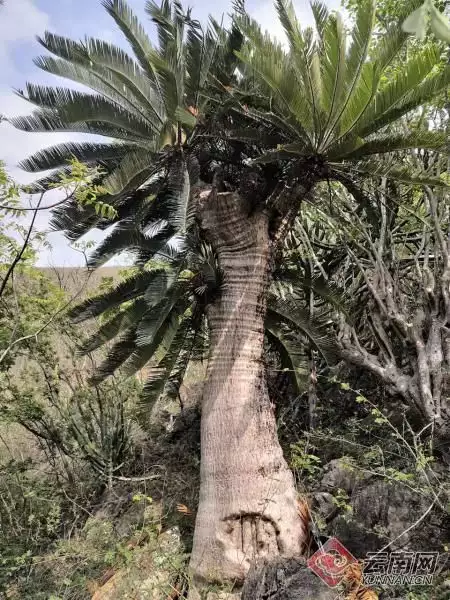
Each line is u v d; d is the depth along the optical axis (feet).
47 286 30.71
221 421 22.18
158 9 23.47
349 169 23.43
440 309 22.22
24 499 26.63
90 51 22.41
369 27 18.33
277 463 22.02
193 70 24.11
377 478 20.57
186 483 28.43
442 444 20.30
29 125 23.48
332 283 27.22
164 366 27.37
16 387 29.48
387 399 25.95
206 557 20.68
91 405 32.76
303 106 20.13
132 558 21.16
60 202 18.94
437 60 17.97
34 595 20.21
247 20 19.39
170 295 23.02
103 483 30.25
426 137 19.77
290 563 18.81
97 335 25.57
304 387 28.32
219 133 24.30
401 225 29.32
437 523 17.54
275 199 24.29
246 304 23.52
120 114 23.82
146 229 28.12
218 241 24.35
